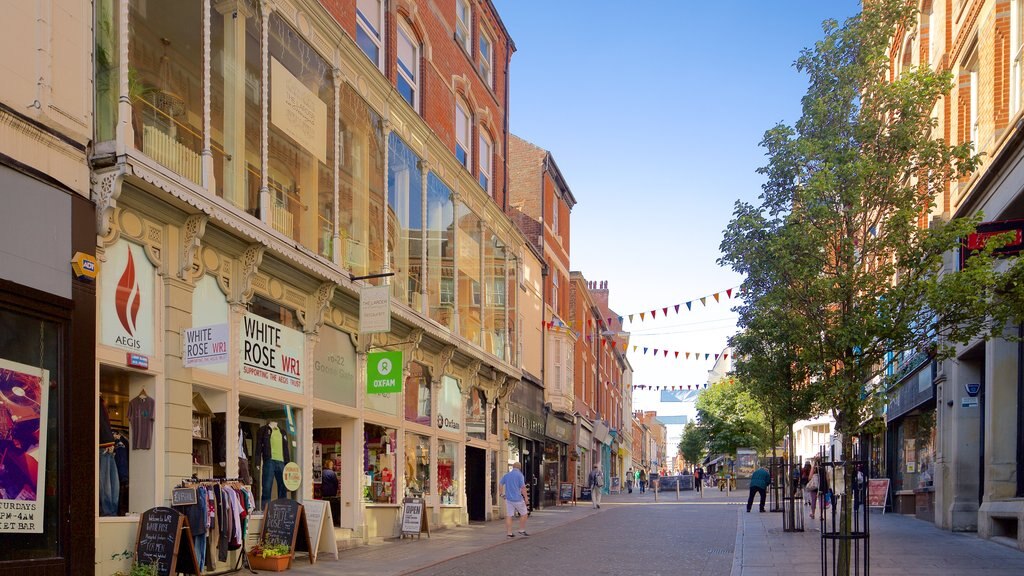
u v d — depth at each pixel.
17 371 8.41
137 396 10.32
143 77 10.05
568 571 12.12
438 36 21.17
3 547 8.16
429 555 13.98
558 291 38.00
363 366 16.17
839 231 10.21
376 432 17.25
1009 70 15.01
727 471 55.03
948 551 14.00
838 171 9.98
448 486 21.14
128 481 10.16
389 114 17.23
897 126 10.37
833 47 10.79
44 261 8.75
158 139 10.28
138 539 9.70
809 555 13.59
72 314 9.02
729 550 14.91
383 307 14.51
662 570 12.18
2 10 8.54
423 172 19.12
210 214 10.87
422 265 18.94
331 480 15.88
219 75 11.64
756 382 17.59
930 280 9.55
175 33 10.70
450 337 19.98
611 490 57.38
